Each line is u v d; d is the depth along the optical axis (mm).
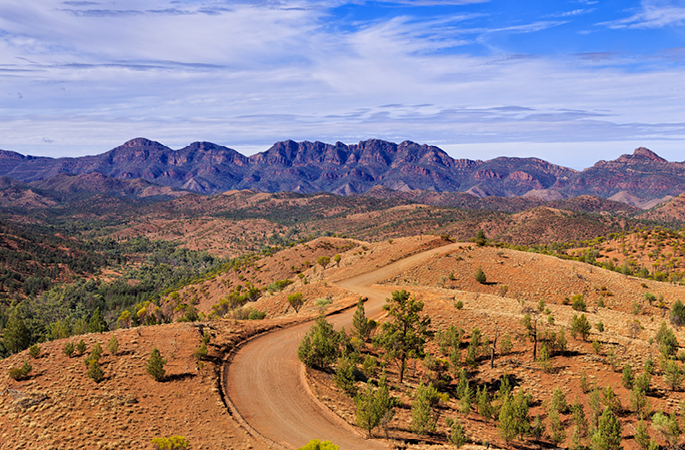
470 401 39938
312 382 38562
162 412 30391
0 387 31016
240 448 27469
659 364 44312
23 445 25234
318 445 24766
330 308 65375
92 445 25703
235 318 65938
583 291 81688
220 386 35781
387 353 43562
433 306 61781
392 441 30578
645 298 78688
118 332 43156
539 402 40312
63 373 33531
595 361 45688
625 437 35000
